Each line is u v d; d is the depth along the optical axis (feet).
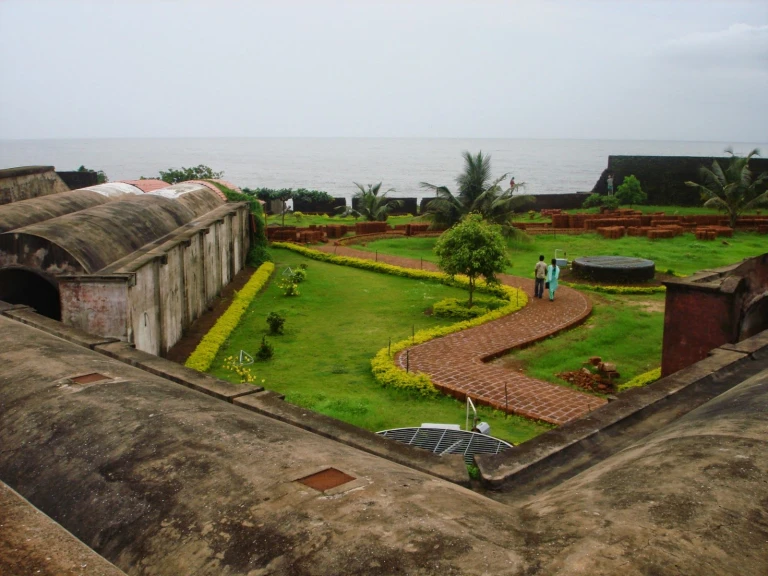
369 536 11.01
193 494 13.19
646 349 50.62
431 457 16.62
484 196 100.12
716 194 128.36
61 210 61.77
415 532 11.10
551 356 48.98
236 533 11.67
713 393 22.57
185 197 74.33
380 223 116.67
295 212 143.95
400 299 68.90
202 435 15.88
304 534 11.27
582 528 10.85
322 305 66.64
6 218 53.31
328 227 113.70
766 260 37.24
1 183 70.64
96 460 15.19
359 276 81.20
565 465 17.01
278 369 46.39
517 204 101.65
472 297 65.92
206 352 48.75
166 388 19.92
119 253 47.67
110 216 53.67
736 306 37.09
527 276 79.51
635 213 127.75
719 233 107.76
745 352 26.66
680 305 38.99
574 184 430.20
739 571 9.41
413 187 405.18
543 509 12.53
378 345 52.49
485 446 28.68
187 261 55.31
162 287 47.88
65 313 40.40
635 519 10.87
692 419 17.61
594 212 141.69
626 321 58.23
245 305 64.54
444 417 37.32
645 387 22.48
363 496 12.59
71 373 20.74
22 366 21.39
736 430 14.97
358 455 15.60
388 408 38.22
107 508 13.41
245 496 12.85
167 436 15.81
